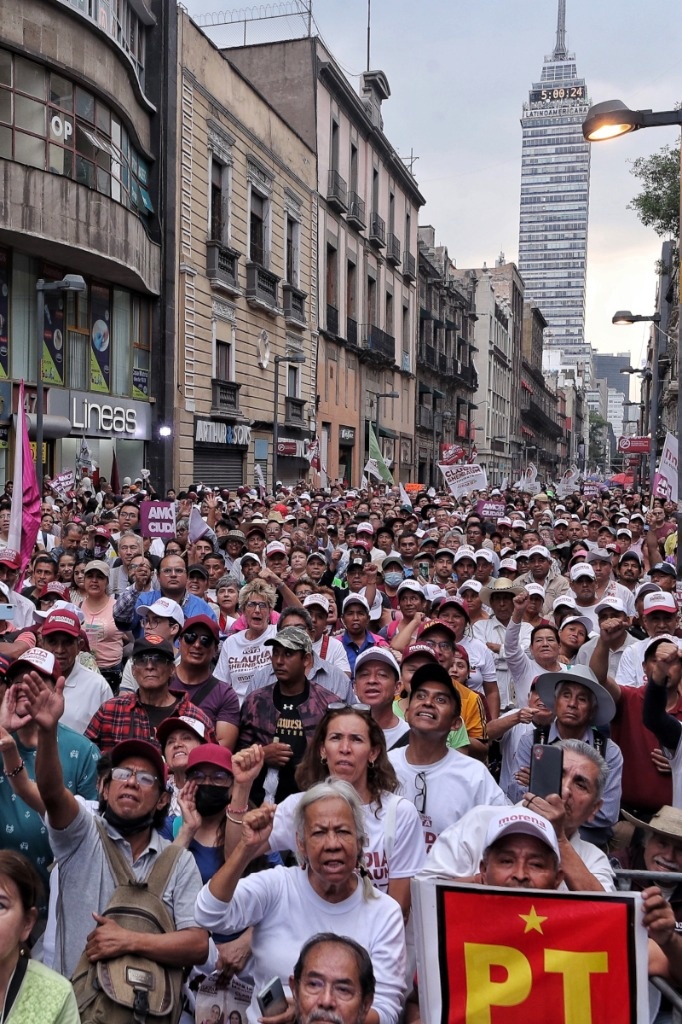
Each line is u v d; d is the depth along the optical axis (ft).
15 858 8.45
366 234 153.99
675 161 77.56
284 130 113.29
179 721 13.53
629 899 9.12
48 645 16.42
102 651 23.54
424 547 36.99
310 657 16.62
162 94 80.74
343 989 8.01
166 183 81.97
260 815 9.98
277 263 112.16
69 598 24.85
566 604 24.85
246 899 9.97
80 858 10.59
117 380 79.25
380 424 167.43
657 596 20.22
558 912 9.18
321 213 130.00
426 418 205.05
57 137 64.69
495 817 9.84
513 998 9.09
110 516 46.16
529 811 9.68
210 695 17.06
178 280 85.76
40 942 11.35
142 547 29.99
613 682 16.25
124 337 80.18
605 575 29.22
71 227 63.62
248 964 10.91
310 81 126.00
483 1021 9.09
